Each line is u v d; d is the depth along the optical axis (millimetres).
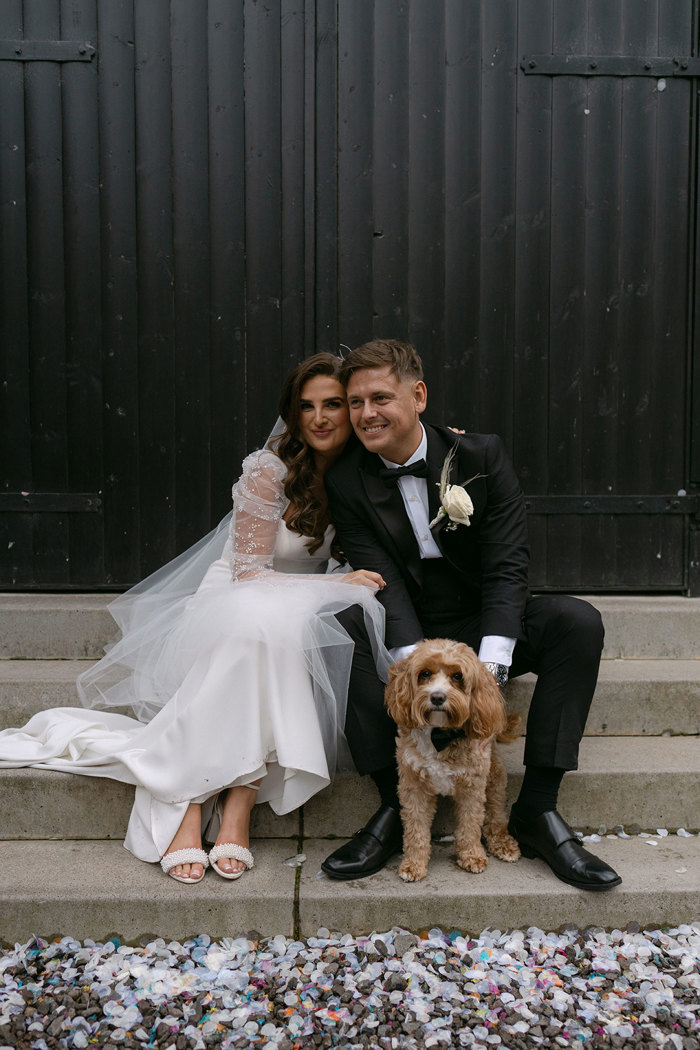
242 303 3631
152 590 3033
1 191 3561
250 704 2447
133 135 3566
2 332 3600
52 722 2799
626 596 3723
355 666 2533
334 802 2650
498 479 2641
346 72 3572
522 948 2256
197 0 3523
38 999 2090
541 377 3686
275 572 2771
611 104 3619
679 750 2883
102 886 2336
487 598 2586
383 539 2652
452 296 3658
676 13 3615
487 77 3598
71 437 3637
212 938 2311
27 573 3654
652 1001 2068
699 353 3684
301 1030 1986
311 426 2691
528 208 3645
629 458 3713
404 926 2314
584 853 2357
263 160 3588
